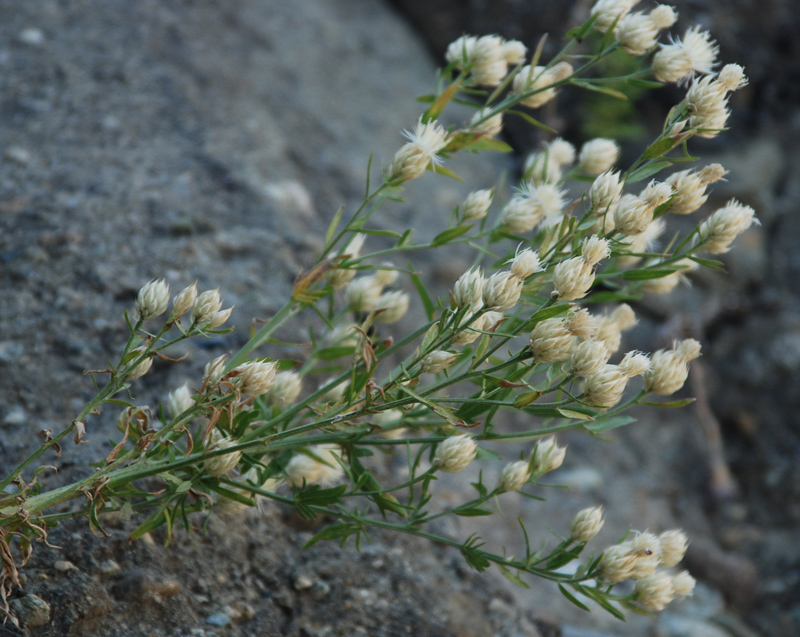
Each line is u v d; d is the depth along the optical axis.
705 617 0.99
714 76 0.76
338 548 0.86
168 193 0.99
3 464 0.83
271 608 0.82
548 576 0.76
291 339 0.93
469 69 0.80
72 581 0.79
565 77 0.79
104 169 0.99
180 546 0.82
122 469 0.75
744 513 1.21
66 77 1.14
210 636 0.80
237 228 1.00
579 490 1.10
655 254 0.75
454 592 0.86
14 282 0.90
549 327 0.73
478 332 0.74
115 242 0.94
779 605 1.08
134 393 0.87
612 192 0.75
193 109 1.20
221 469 0.75
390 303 0.82
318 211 1.21
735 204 0.76
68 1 1.31
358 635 0.83
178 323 0.75
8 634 0.76
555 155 0.82
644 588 0.75
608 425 0.76
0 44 1.17
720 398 1.32
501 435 0.76
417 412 0.77
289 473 0.79
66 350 0.88
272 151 1.23
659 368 0.76
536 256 0.73
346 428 0.76
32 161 0.98
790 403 1.30
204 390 0.74
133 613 0.79
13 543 0.79
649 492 1.16
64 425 0.85
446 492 0.96
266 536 0.85
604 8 0.79
